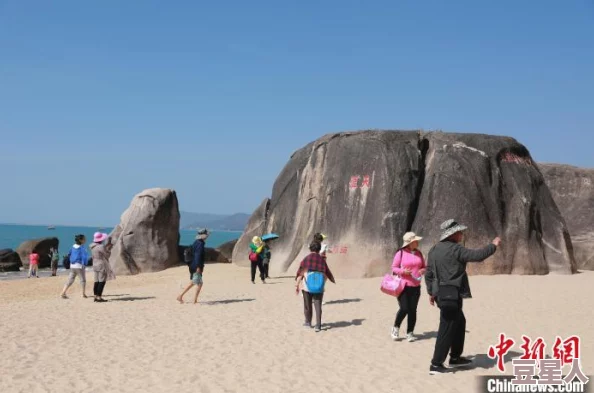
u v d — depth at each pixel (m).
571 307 12.20
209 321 11.25
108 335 10.02
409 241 9.09
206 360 8.15
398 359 8.01
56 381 7.19
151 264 27.39
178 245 29.69
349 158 21.14
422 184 20.31
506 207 19.94
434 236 18.98
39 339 9.73
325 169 21.80
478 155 20.31
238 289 16.75
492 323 10.43
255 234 26.44
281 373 7.41
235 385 6.93
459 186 19.48
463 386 6.73
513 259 19.19
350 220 20.11
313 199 21.88
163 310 12.85
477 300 13.26
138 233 27.56
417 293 9.09
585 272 20.48
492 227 19.30
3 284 22.89
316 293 10.10
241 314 12.03
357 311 12.18
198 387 6.88
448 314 7.10
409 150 20.58
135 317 11.91
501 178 20.25
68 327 10.83
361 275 18.83
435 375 7.16
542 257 19.55
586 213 27.78
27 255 37.97
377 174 20.23
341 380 7.04
